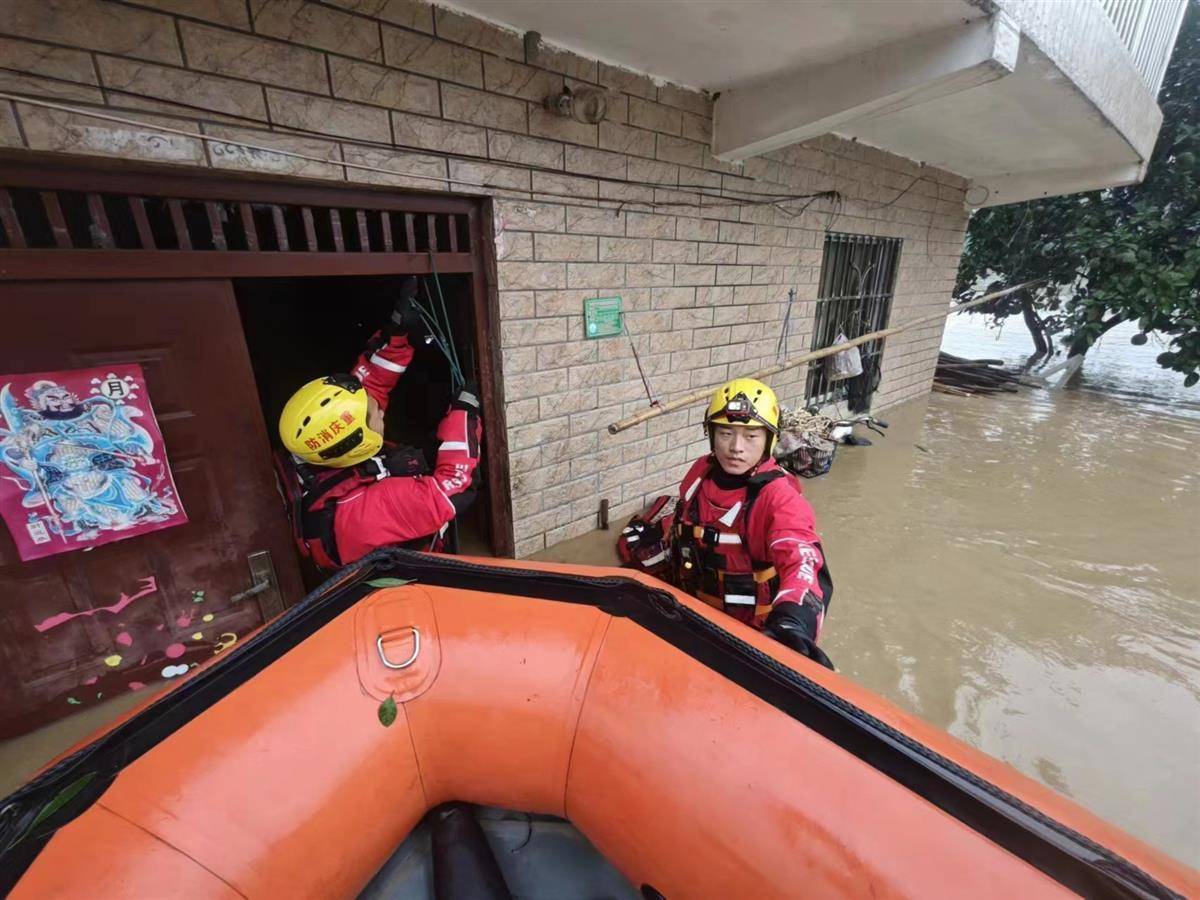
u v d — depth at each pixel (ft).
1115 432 17.43
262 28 4.79
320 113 5.25
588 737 3.43
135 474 5.33
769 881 2.73
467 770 3.66
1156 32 11.71
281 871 2.83
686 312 9.91
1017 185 16.55
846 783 2.76
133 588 5.72
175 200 4.90
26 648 5.33
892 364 17.92
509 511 8.59
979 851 2.42
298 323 11.68
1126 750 6.02
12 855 2.44
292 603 6.78
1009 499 12.31
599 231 8.07
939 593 8.77
